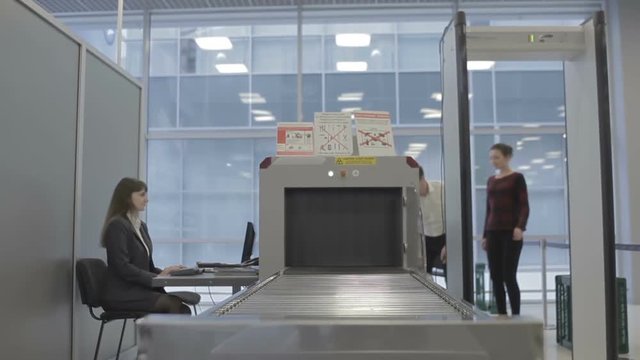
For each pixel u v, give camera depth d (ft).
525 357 3.19
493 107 21.04
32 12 8.93
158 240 20.97
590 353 9.37
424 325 3.19
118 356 11.44
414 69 21.13
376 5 20.84
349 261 8.33
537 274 17.72
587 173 9.43
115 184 12.34
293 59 21.12
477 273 17.70
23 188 8.65
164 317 3.36
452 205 10.06
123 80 12.86
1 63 8.09
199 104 21.15
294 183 8.09
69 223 10.16
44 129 9.29
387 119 9.17
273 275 7.02
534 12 21.30
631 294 20.12
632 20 20.68
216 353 3.21
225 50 21.24
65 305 9.97
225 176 21.04
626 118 20.63
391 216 8.38
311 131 9.05
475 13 21.27
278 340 3.20
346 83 21.11
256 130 20.98
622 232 20.74
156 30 21.31
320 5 20.80
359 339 3.19
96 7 20.71
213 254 20.95
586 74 9.33
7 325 8.21
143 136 14.08
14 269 8.39
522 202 12.25
